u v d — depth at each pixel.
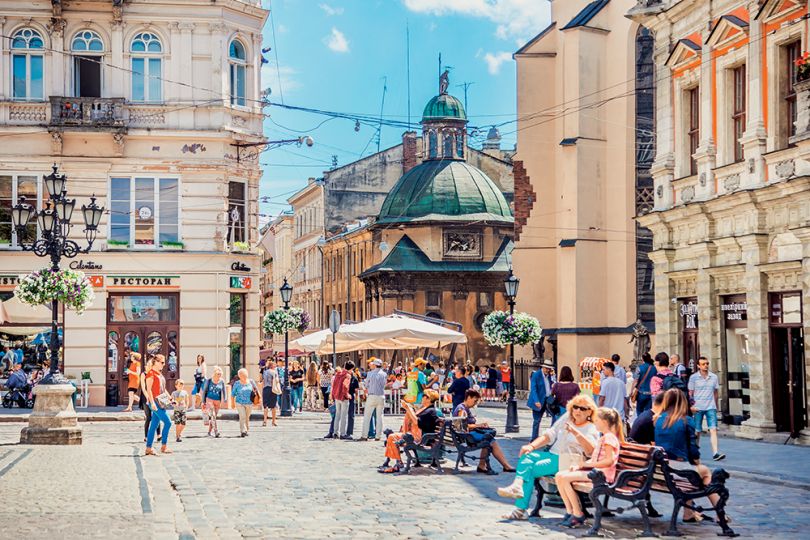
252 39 44.28
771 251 26.58
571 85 55.81
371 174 100.00
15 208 28.02
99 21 42.34
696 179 30.45
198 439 28.94
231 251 43.12
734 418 28.78
